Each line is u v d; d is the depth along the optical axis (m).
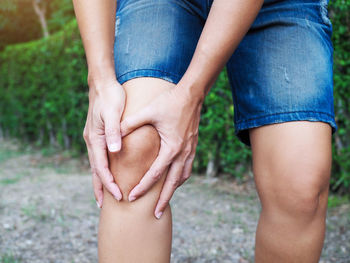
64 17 8.95
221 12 0.65
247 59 0.75
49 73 5.17
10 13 9.60
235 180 3.08
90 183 3.15
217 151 3.24
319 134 0.67
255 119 0.73
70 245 1.83
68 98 4.75
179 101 0.65
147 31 0.74
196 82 0.66
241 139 0.81
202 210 2.36
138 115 0.64
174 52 0.73
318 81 0.69
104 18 0.73
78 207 2.45
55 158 4.74
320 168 0.66
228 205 2.46
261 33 0.74
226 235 1.94
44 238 1.92
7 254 1.70
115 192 0.64
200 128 3.10
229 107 2.93
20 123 6.24
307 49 0.71
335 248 1.70
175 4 0.77
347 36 2.12
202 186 2.96
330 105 0.70
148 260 0.65
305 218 0.67
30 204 2.50
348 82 2.16
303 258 0.69
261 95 0.72
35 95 5.73
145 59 0.71
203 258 1.66
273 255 0.71
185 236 1.93
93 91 0.71
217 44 0.65
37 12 9.20
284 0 0.74
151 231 0.66
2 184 3.14
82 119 4.50
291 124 0.68
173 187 0.67
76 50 4.28
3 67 6.58
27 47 5.83
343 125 2.36
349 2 1.82
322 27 0.76
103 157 0.67
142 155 0.64
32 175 3.62
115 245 0.64
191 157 0.69
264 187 0.71
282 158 0.68
